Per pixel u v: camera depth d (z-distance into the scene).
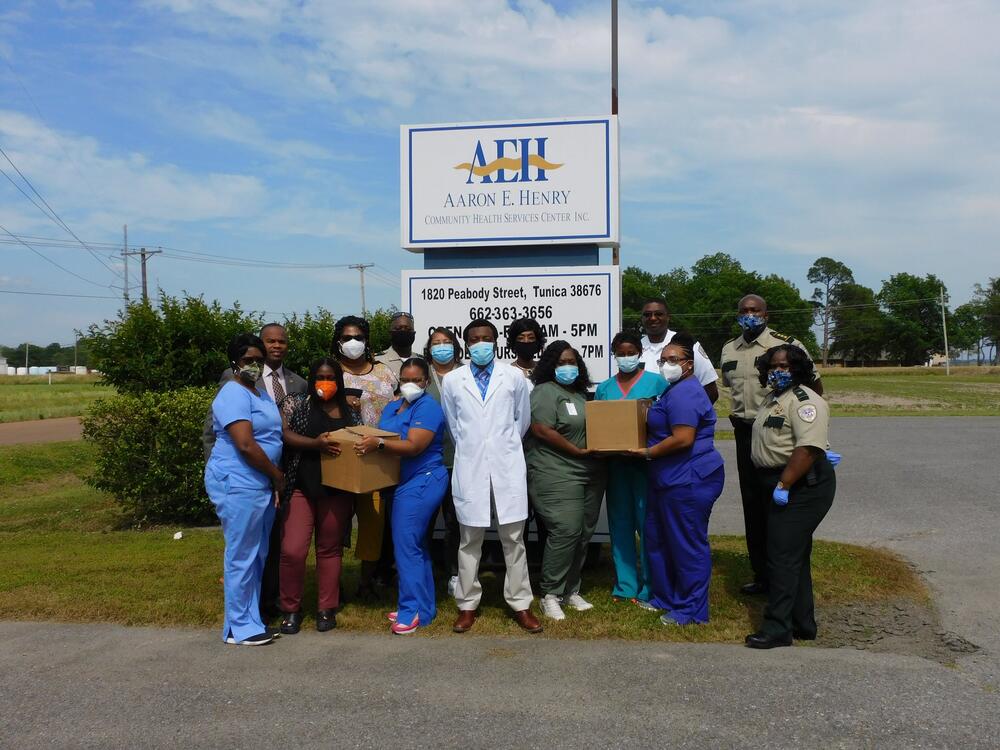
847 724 3.91
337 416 5.62
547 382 5.90
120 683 4.55
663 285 102.94
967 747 3.67
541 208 7.60
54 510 11.54
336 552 5.56
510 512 5.41
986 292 118.50
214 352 12.42
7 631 5.47
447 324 7.62
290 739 3.84
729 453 16.98
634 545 6.19
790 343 5.30
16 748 3.79
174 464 9.73
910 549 7.76
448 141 7.71
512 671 4.65
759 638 5.03
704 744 3.73
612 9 12.65
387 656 4.95
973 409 31.56
